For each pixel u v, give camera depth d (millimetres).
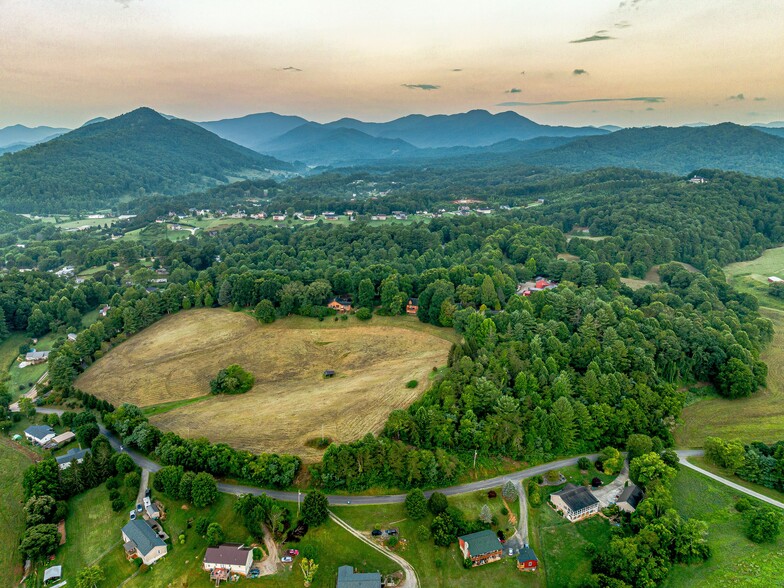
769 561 89438
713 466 116750
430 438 115000
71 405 140625
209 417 129875
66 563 90562
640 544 89375
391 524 96562
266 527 95625
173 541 93500
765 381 149375
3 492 108000
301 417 127812
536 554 91250
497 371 129375
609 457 113125
